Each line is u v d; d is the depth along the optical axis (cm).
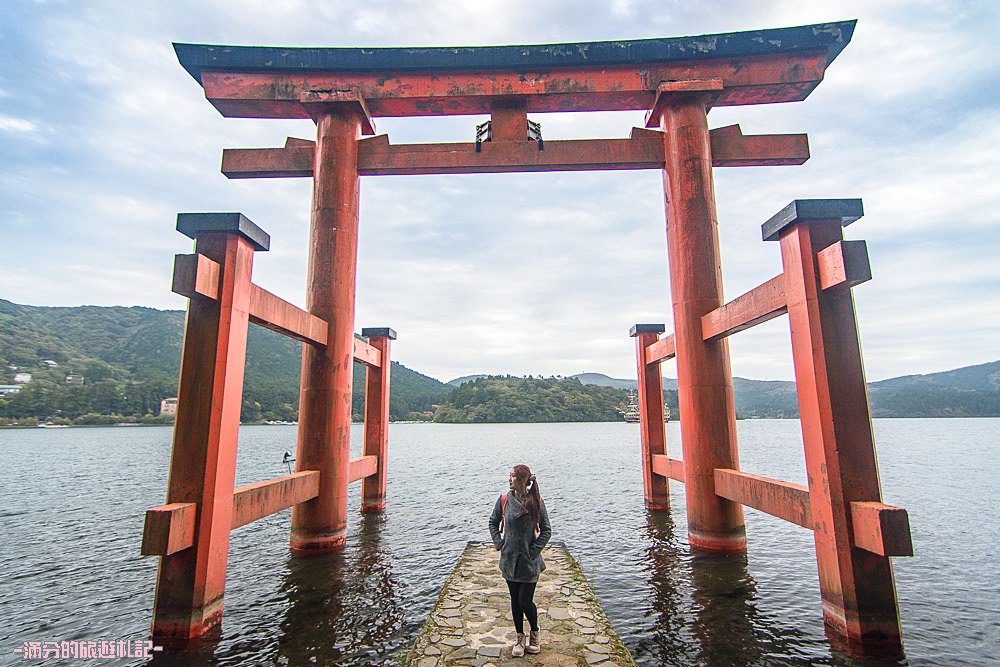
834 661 555
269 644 610
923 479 2448
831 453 599
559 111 1244
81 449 5112
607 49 1144
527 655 488
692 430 1027
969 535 1278
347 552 1045
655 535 1206
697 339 1028
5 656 615
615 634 539
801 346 648
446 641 522
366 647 604
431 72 1173
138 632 677
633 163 1159
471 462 3538
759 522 1409
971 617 722
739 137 1150
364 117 1166
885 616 571
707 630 650
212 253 660
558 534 1259
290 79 1163
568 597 656
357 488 2150
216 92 1148
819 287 628
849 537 582
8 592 866
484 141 1184
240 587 822
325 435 1041
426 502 1772
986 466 3072
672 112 1123
